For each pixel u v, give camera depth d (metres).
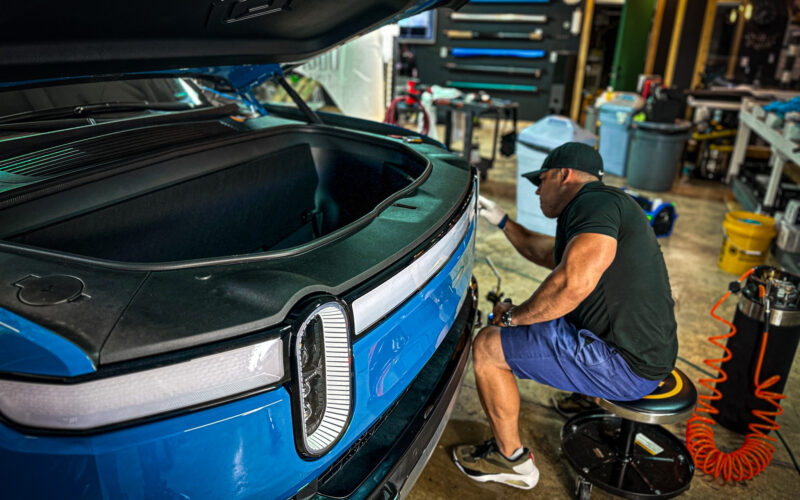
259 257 1.04
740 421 2.13
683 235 4.50
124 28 1.27
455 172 1.68
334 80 5.17
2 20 1.03
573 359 1.63
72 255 0.97
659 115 5.54
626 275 1.55
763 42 7.64
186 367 0.81
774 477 1.94
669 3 7.89
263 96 5.97
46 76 1.28
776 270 2.07
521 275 3.44
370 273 1.06
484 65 9.48
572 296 1.48
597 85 10.07
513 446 1.81
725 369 2.14
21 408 0.78
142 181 1.46
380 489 1.13
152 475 0.83
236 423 0.86
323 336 0.96
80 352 0.77
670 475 1.88
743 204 4.96
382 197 1.98
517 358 1.69
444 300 1.38
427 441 1.30
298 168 2.03
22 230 1.17
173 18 1.32
